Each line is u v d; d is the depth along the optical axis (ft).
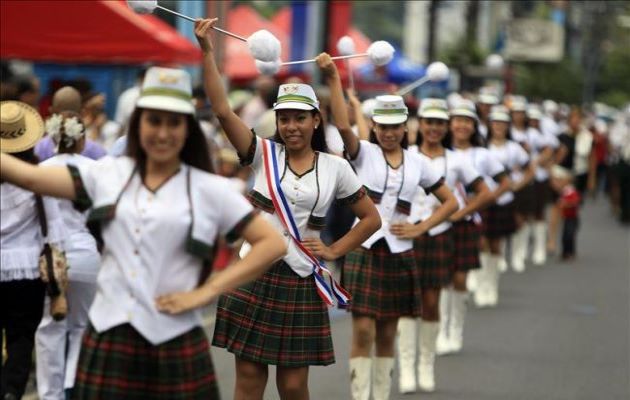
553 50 174.29
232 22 110.93
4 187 34.53
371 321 39.14
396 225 39.47
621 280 79.87
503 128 68.64
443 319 52.60
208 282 23.66
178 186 23.70
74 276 36.94
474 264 52.49
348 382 45.68
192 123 23.67
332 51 90.02
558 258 91.81
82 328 37.76
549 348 54.54
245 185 64.64
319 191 32.40
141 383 23.85
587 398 44.52
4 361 38.93
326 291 32.40
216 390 24.50
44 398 36.63
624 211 122.01
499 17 207.10
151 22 63.57
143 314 23.59
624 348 55.11
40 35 59.52
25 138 34.37
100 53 60.34
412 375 44.55
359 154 38.75
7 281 34.78
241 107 80.12
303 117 32.22
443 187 40.63
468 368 49.44
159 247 23.50
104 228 23.79
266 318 32.17
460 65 145.79
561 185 90.79
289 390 32.60
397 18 306.14
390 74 120.88
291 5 103.24
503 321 61.87
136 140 23.71
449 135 47.73
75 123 35.58
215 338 32.58
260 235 23.81
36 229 35.06
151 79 23.26
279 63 34.96
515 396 44.39
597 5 221.66
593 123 152.46
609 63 256.11
